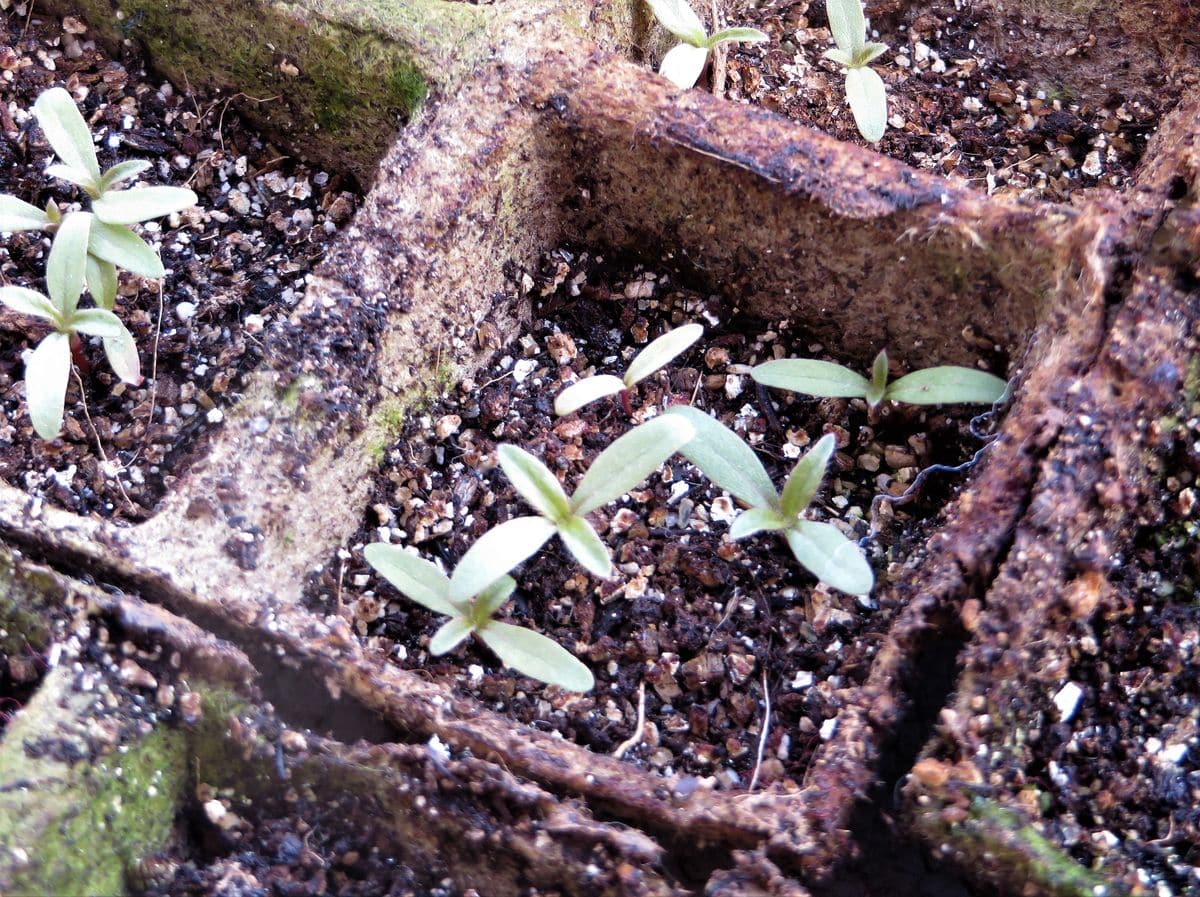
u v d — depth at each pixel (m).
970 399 0.14
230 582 0.13
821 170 0.14
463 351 0.15
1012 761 0.13
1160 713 0.13
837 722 0.13
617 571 0.15
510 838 0.12
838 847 0.12
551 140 0.15
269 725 0.13
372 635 0.14
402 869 0.13
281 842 0.13
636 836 0.12
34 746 0.13
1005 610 0.13
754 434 0.15
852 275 0.15
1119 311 0.14
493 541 0.13
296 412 0.14
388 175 0.15
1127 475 0.13
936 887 0.13
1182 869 0.13
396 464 0.15
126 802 0.13
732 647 0.14
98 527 0.14
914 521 0.15
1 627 0.13
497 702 0.14
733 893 0.12
